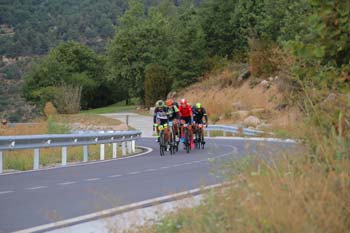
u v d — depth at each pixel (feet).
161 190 54.13
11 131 124.06
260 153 35.12
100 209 41.14
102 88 456.86
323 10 31.30
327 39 31.71
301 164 30.35
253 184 28.12
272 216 23.49
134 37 374.02
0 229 38.55
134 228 33.60
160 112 103.55
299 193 24.98
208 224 27.07
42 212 44.39
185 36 297.12
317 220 23.34
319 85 34.83
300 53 32.07
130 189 55.52
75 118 228.02
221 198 29.19
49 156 97.19
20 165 84.02
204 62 291.99
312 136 33.04
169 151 112.16
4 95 553.23
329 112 33.30
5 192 56.08
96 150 115.44
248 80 236.63
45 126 132.05
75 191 55.36
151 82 324.60
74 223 39.73
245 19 277.64
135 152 117.91
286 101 39.96
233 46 294.46
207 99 249.34
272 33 238.89
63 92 314.35
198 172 69.41
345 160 27.45
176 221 31.83
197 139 115.65
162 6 491.72
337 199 24.57
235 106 216.13
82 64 472.44
